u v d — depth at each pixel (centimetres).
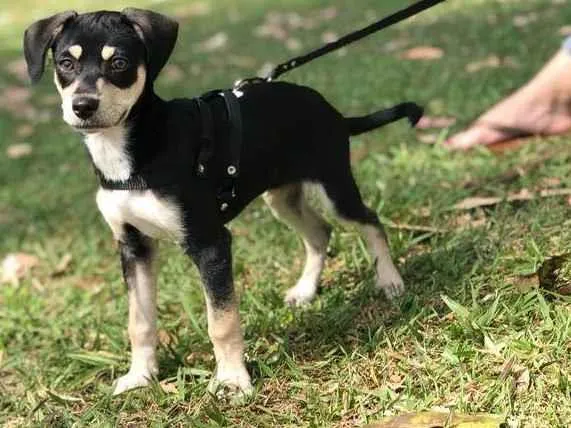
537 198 158
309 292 151
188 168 124
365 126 145
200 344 141
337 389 122
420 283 145
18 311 167
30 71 123
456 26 272
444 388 119
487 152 187
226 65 271
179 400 128
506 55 238
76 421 128
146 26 122
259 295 152
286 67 144
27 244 193
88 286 176
